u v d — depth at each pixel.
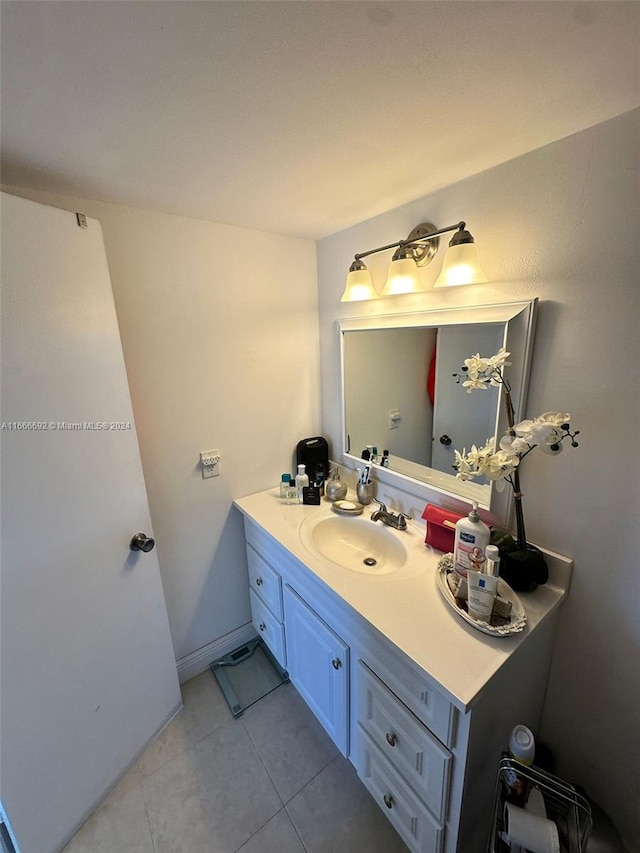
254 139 0.88
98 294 1.13
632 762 1.04
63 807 1.17
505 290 1.08
